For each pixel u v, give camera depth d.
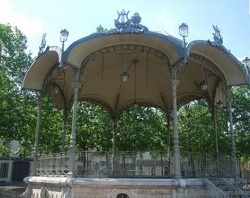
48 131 29.05
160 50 15.90
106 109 23.88
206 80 20.05
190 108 34.25
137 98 24.08
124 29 15.02
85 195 13.55
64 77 19.23
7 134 25.89
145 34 15.07
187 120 33.69
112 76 22.03
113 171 14.96
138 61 20.62
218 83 19.77
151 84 22.89
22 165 54.69
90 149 31.81
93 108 32.41
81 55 15.89
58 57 15.67
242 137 30.97
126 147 31.48
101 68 20.94
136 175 14.95
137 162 15.20
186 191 13.55
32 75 18.48
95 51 16.17
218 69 17.88
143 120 32.97
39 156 18.08
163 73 21.53
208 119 32.69
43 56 17.05
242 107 31.38
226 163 16.91
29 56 29.25
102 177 14.47
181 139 32.88
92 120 32.34
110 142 31.27
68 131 30.27
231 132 17.69
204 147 31.41
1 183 49.12
